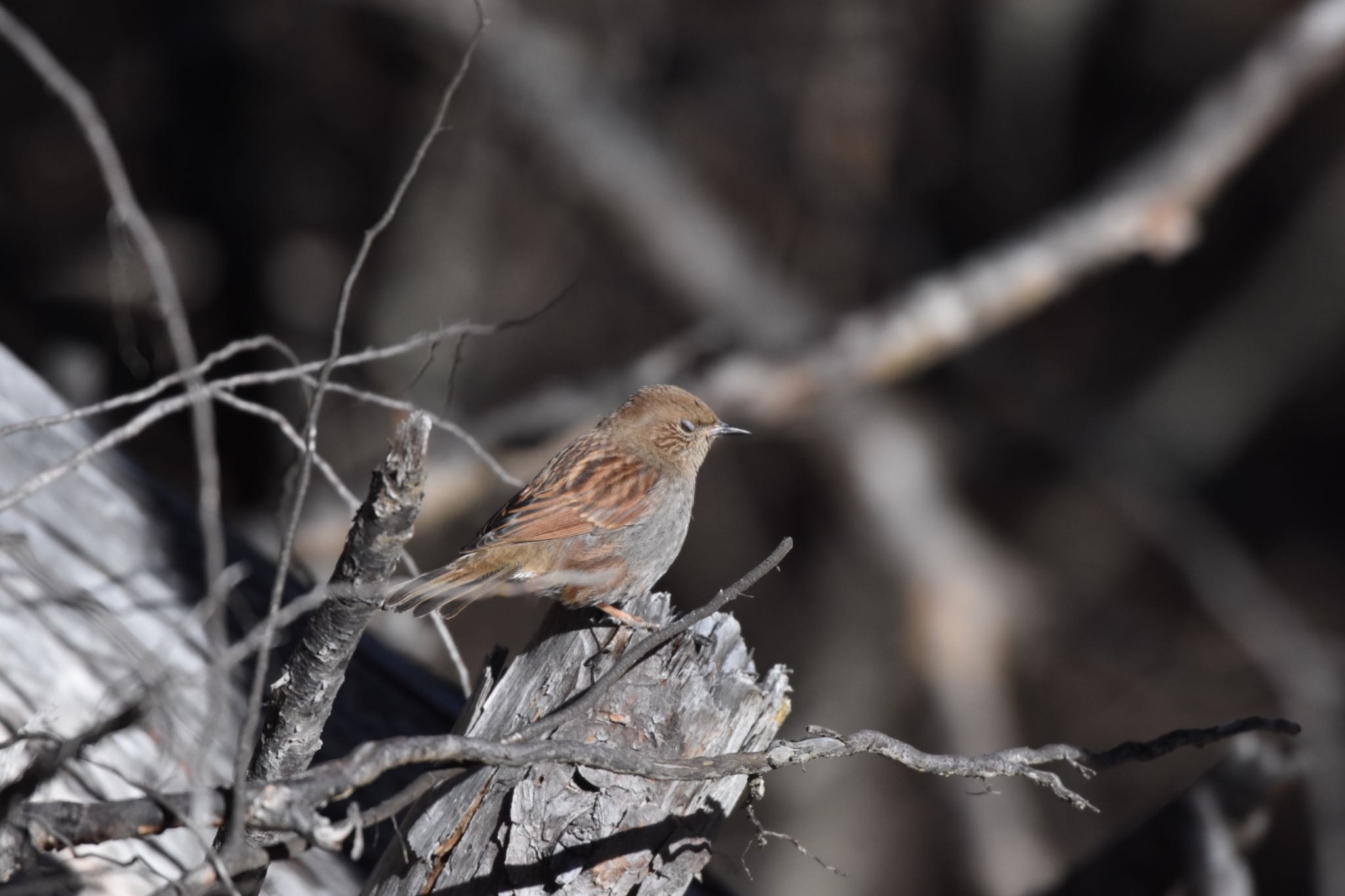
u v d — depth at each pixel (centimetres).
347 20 1496
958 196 1706
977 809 1433
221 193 1455
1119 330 1995
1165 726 1583
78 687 486
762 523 1689
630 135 1382
